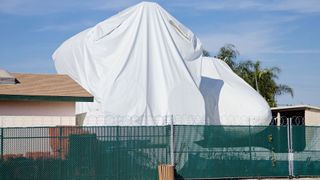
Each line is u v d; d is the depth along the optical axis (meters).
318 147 24.89
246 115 30.28
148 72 27.12
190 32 29.45
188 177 22.39
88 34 28.56
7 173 20.25
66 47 31.03
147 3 28.83
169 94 26.88
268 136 24.03
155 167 21.80
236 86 31.75
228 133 23.28
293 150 24.42
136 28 27.95
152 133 21.91
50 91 24.16
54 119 24.06
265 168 23.83
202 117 27.22
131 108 26.05
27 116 23.72
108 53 27.55
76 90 24.83
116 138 21.41
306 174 24.55
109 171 21.20
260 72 61.00
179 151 22.34
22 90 23.78
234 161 23.28
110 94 26.00
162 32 28.39
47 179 20.53
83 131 21.05
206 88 30.91
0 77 24.69
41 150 20.58
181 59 28.17
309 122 34.19
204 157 22.75
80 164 20.91
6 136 20.33
